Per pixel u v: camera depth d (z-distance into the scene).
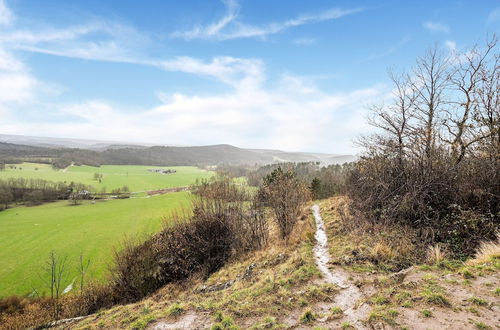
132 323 6.64
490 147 8.80
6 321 18.06
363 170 13.78
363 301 5.36
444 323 4.08
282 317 5.52
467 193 8.69
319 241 11.51
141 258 15.38
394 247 8.41
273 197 16.14
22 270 28.34
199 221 16.27
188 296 9.81
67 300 18.20
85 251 33.44
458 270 5.88
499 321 3.95
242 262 12.70
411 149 10.90
